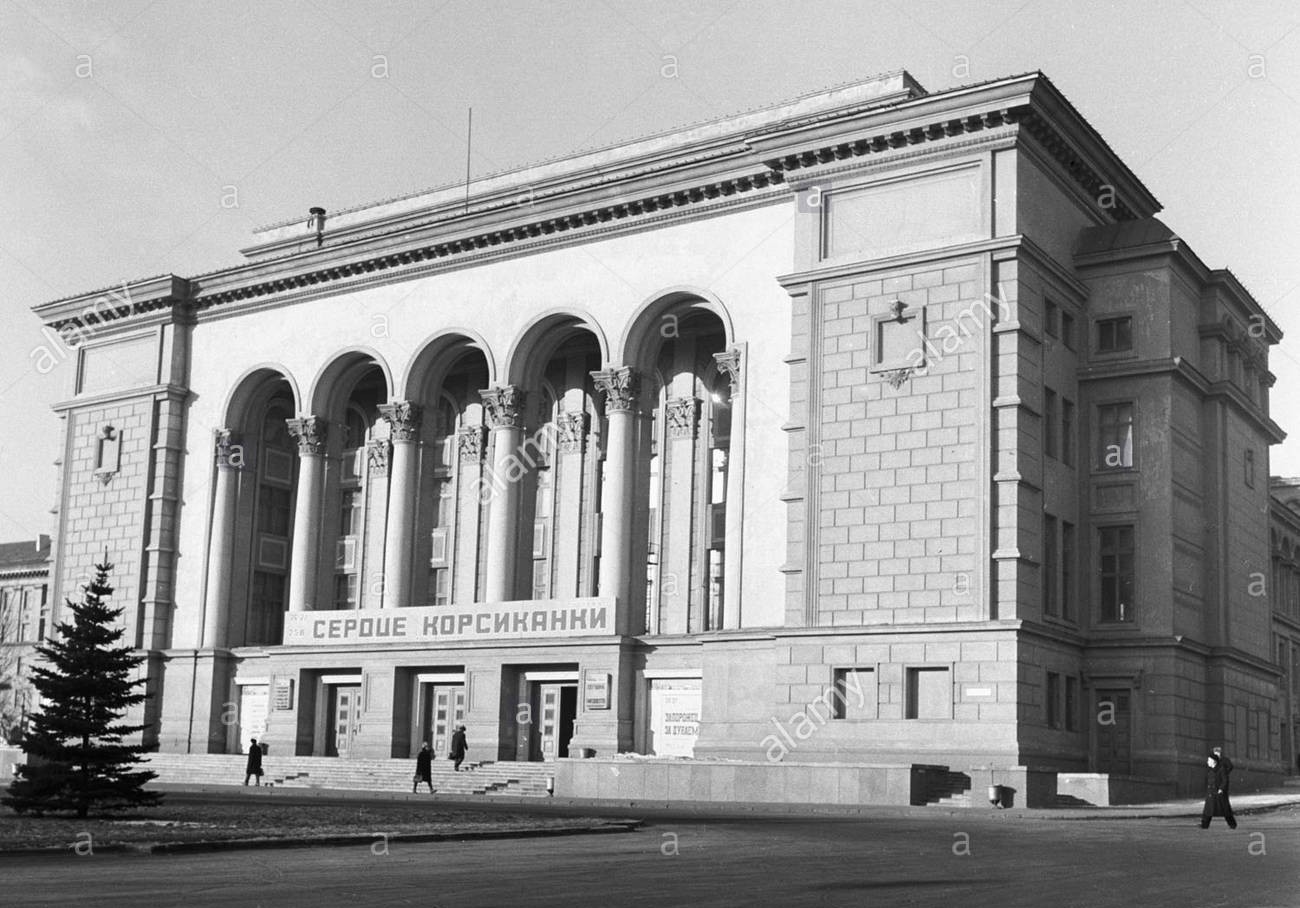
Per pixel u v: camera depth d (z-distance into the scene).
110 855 20.89
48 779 29.48
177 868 18.89
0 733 92.19
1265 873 19.69
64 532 68.62
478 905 14.68
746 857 21.73
